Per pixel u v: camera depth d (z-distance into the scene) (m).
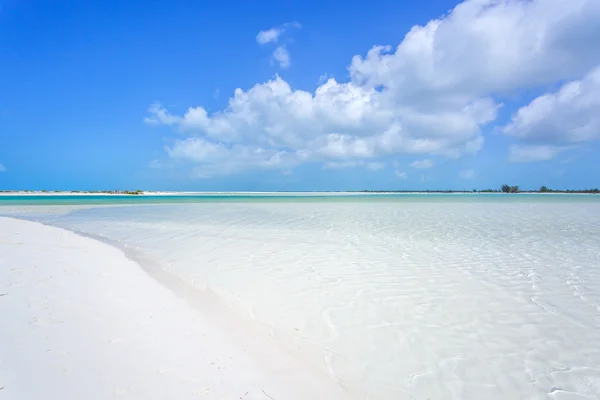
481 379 3.27
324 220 15.59
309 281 5.97
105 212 20.66
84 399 2.45
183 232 11.61
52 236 10.00
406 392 3.06
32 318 3.68
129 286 5.32
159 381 2.80
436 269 6.79
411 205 28.17
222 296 5.20
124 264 6.88
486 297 5.28
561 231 11.84
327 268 6.82
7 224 12.40
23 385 2.51
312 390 2.99
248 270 6.65
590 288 5.69
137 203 33.25
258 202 35.38
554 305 4.97
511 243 9.60
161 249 8.63
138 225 13.62
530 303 5.05
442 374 3.34
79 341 3.29
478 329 4.24
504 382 3.23
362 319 4.48
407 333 4.12
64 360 2.92
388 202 34.53
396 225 13.69
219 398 2.69
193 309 4.59
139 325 3.85
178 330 3.85
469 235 10.99
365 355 3.64
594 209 22.30
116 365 2.96
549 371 3.40
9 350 2.97
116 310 4.21
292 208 24.47
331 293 5.39
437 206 26.44
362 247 8.97
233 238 10.32
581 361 3.56
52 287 4.82
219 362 3.26
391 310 4.77
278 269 6.73
